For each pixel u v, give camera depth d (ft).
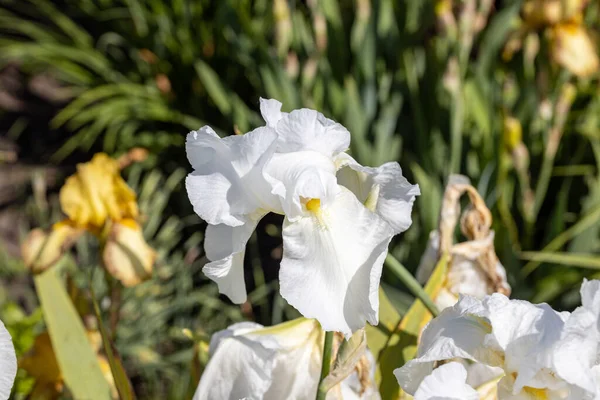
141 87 9.14
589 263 5.53
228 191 2.60
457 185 3.31
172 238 7.57
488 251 3.29
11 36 11.11
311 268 2.59
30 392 4.06
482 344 2.60
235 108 7.47
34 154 9.62
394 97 7.14
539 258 5.72
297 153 2.62
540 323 2.56
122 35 9.83
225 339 2.83
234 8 8.33
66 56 9.62
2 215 8.67
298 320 2.84
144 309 6.54
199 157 2.63
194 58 8.73
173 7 9.18
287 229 2.61
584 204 6.69
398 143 6.74
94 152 9.58
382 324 3.23
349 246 2.59
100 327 3.20
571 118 7.14
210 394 2.81
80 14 10.45
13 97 10.50
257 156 2.58
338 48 7.56
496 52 7.19
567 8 6.23
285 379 2.80
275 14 6.85
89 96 8.98
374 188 2.62
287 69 7.10
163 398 6.28
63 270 6.55
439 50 6.87
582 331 2.54
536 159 6.98
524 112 6.97
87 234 7.05
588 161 7.20
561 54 6.26
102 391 3.38
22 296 7.12
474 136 6.91
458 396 2.53
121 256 4.01
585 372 2.52
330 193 2.60
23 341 4.26
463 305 2.61
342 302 2.57
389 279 6.13
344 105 6.84
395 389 3.10
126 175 8.72
